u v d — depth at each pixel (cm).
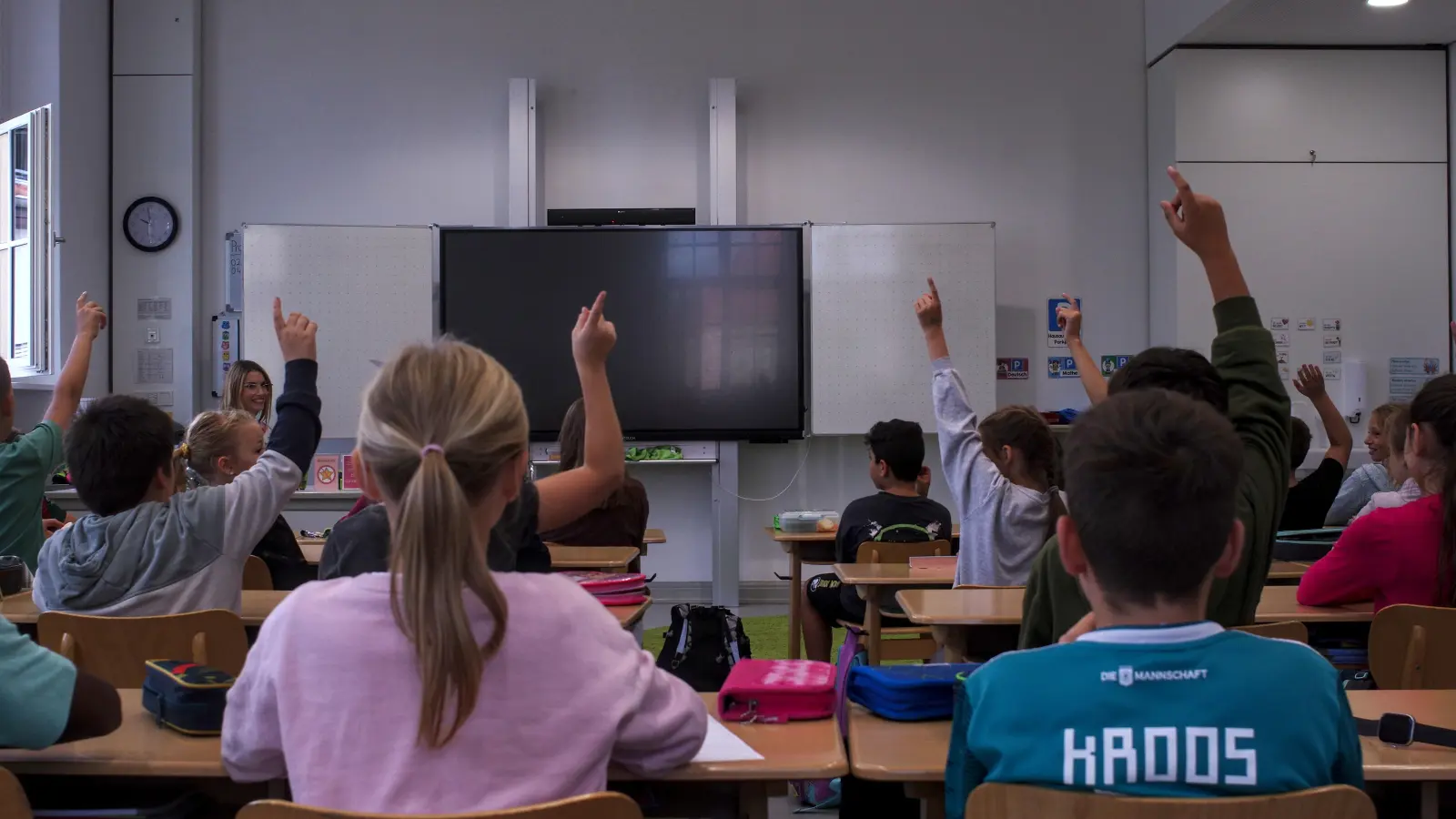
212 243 690
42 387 645
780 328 666
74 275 646
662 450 664
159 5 681
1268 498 158
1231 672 109
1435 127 673
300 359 230
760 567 690
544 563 193
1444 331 672
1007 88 704
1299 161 671
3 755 139
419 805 110
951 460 290
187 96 681
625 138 699
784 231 666
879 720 161
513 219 675
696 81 701
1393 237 672
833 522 472
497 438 117
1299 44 671
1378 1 602
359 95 697
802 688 154
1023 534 287
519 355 660
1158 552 110
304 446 227
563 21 700
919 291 668
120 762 138
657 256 662
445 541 108
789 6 704
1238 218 670
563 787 114
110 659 207
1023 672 114
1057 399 698
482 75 698
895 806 200
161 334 675
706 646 287
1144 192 704
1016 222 702
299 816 104
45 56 645
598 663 119
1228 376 165
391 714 112
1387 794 162
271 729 120
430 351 122
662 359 664
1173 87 670
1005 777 112
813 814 304
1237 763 107
